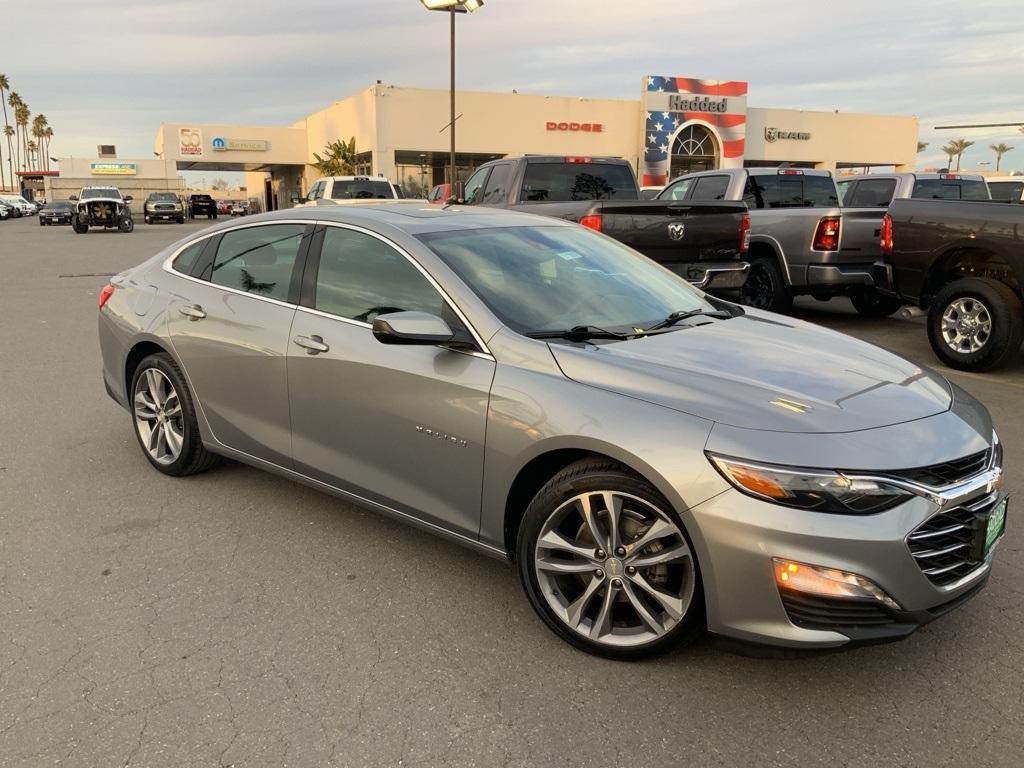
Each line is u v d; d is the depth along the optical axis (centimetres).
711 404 279
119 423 596
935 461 268
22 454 527
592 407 289
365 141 3856
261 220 433
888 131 4597
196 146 4709
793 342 356
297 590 354
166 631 321
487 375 317
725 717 270
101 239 2934
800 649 260
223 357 422
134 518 427
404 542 401
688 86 4044
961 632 319
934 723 266
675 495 268
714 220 838
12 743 256
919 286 778
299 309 394
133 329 474
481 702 278
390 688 286
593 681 290
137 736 260
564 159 1025
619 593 297
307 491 465
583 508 296
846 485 254
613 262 423
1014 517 427
